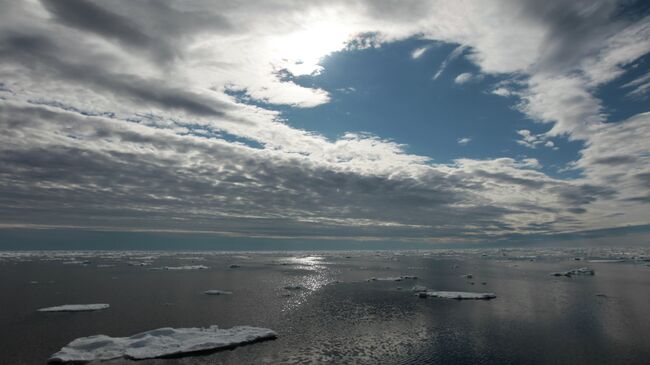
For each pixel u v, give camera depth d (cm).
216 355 3912
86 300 7244
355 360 3897
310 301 7344
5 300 7219
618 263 18775
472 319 5747
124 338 4222
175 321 5488
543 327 5238
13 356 3872
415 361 3881
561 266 16800
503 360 3925
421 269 15462
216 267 15875
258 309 6462
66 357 3681
